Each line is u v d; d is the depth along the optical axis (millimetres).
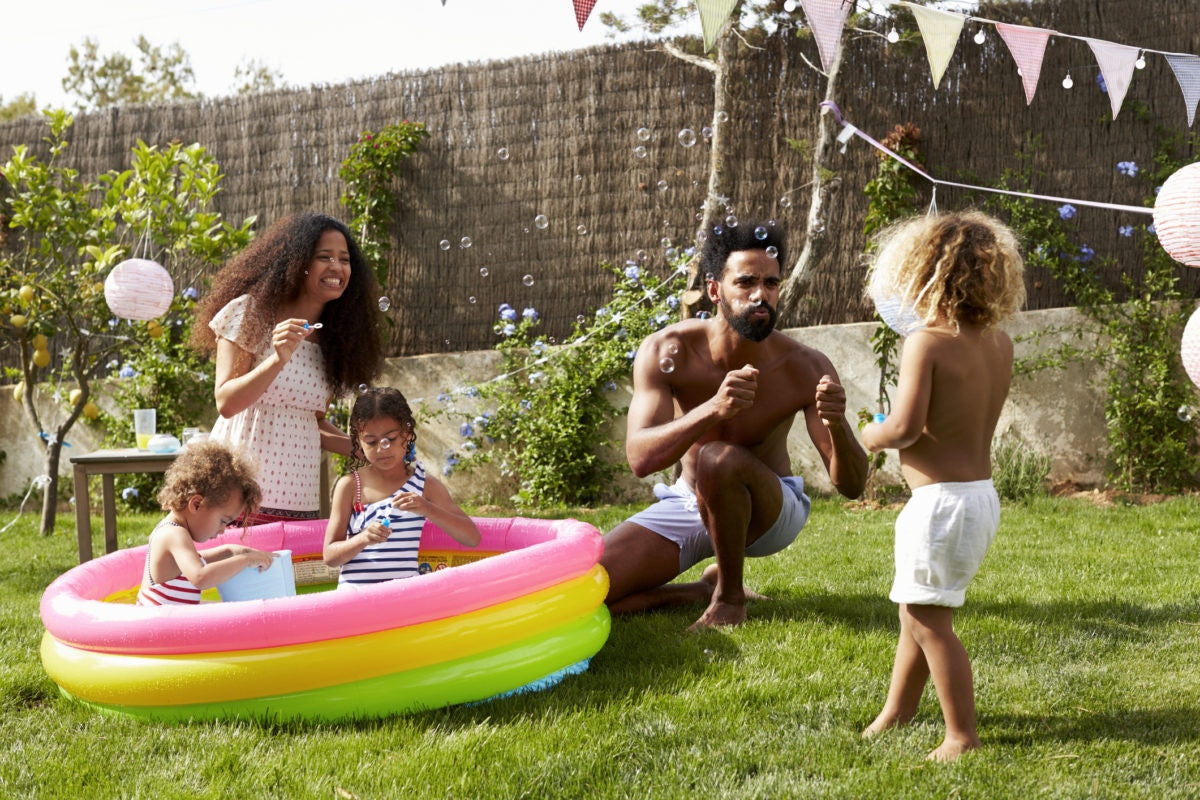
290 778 1980
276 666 2244
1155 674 2514
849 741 2098
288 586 2605
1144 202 5520
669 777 1943
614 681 2549
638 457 2828
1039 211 5594
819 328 5758
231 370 2965
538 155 6203
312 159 6473
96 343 6543
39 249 5613
